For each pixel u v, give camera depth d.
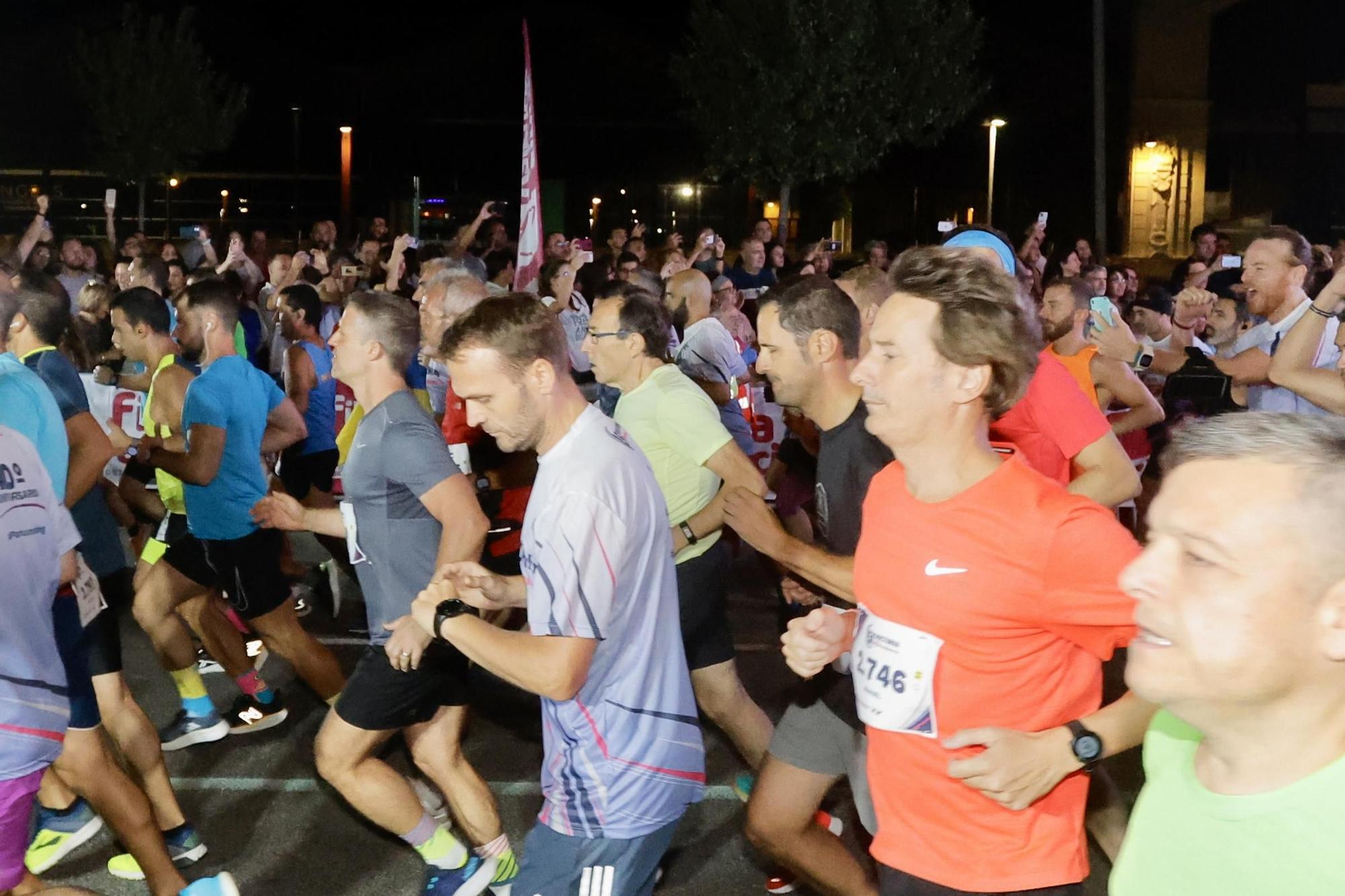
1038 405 3.76
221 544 5.27
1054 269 18.73
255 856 4.68
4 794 3.00
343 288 12.10
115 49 23.08
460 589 3.07
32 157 25.81
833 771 3.42
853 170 20.81
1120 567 2.21
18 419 3.78
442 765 4.04
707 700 4.71
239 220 27.00
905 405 2.36
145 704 6.20
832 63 20.03
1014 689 2.31
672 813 3.01
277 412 5.95
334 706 3.90
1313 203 28.52
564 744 2.98
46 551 3.10
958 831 2.36
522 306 2.96
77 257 14.26
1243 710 1.50
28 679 3.01
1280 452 1.46
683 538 4.47
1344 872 1.44
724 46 20.80
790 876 4.38
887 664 2.39
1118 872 1.70
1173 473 1.55
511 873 4.13
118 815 3.94
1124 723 2.25
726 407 6.29
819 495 3.62
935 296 2.33
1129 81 26.67
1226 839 1.53
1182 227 27.03
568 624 2.81
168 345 5.92
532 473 5.83
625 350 4.68
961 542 2.29
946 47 20.92
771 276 15.04
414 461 3.73
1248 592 1.44
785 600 4.46
